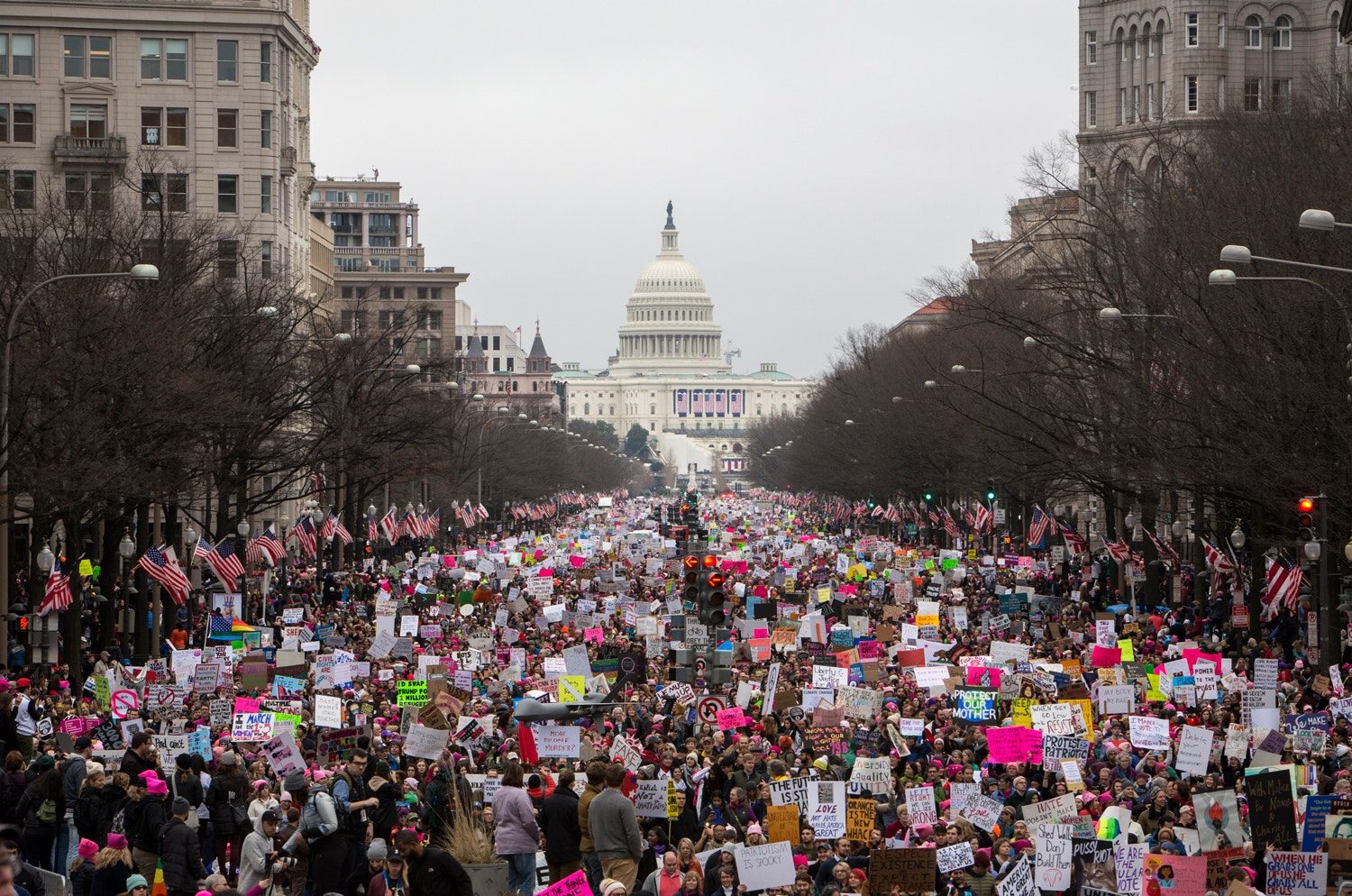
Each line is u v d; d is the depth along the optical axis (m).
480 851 30.16
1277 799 29.67
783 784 31.95
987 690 46.78
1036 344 89.69
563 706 37.16
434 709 40.22
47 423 59.44
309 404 88.06
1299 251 61.38
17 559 84.75
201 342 76.25
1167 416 68.25
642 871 31.42
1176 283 69.19
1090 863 29.16
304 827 28.17
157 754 34.50
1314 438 59.16
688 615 72.69
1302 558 68.25
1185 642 59.81
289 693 46.75
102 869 27.86
